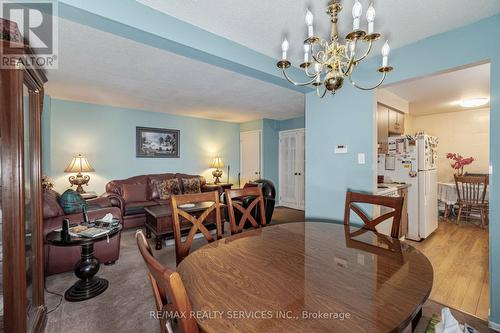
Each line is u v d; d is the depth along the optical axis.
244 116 5.74
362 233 1.64
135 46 2.25
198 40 1.91
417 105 4.44
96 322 1.75
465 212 4.45
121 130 4.75
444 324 0.88
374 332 0.68
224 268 1.09
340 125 2.70
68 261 2.45
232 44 2.13
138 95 3.91
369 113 2.47
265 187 4.12
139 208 4.11
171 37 1.75
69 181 4.02
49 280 2.34
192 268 1.09
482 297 2.07
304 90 2.95
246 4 1.64
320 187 2.90
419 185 3.52
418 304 0.81
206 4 1.63
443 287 2.23
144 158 5.03
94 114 4.45
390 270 1.06
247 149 6.41
